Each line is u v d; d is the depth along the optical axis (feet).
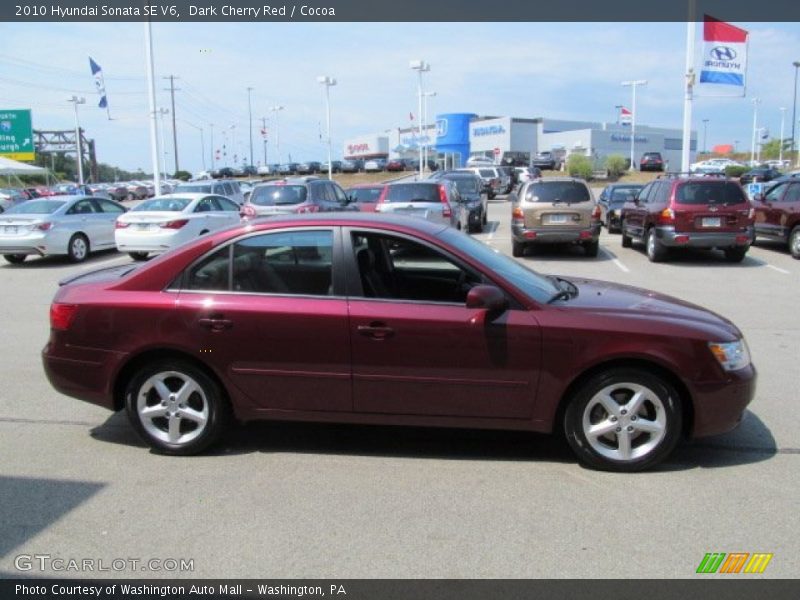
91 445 16.48
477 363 14.61
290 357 15.06
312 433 17.16
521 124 254.68
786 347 25.70
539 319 14.52
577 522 12.65
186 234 50.93
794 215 49.47
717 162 212.43
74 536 12.30
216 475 14.78
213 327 15.14
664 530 12.36
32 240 51.01
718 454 15.75
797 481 14.34
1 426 17.78
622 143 245.45
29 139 164.35
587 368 14.46
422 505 13.35
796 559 11.45
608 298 16.11
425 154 176.45
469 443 16.48
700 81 72.79
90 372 15.76
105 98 104.53
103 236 57.26
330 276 15.23
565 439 16.62
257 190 53.78
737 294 36.78
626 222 57.26
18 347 26.53
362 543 11.98
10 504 13.50
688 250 54.85
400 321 14.69
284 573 11.13
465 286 15.11
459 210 57.67
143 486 14.25
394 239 15.28
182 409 15.65
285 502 13.52
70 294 16.10
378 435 17.01
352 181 208.74
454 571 11.14
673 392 14.52
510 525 12.56
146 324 15.35
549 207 50.39
